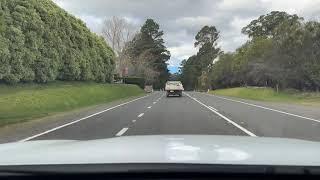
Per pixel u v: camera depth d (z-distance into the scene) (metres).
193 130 19.48
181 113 30.11
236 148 3.95
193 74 186.00
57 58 52.31
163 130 19.53
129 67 113.38
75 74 60.03
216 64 124.62
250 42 99.00
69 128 20.77
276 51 67.00
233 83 111.31
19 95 36.88
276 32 68.69
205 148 3.90
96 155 3.61
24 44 44.25
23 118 26.22
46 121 24.61
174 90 68.50
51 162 3.39
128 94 74.50
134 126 21.38
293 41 63.31
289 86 68.31
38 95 38.94
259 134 18.16
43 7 50.53
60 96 42.47
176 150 3.77
